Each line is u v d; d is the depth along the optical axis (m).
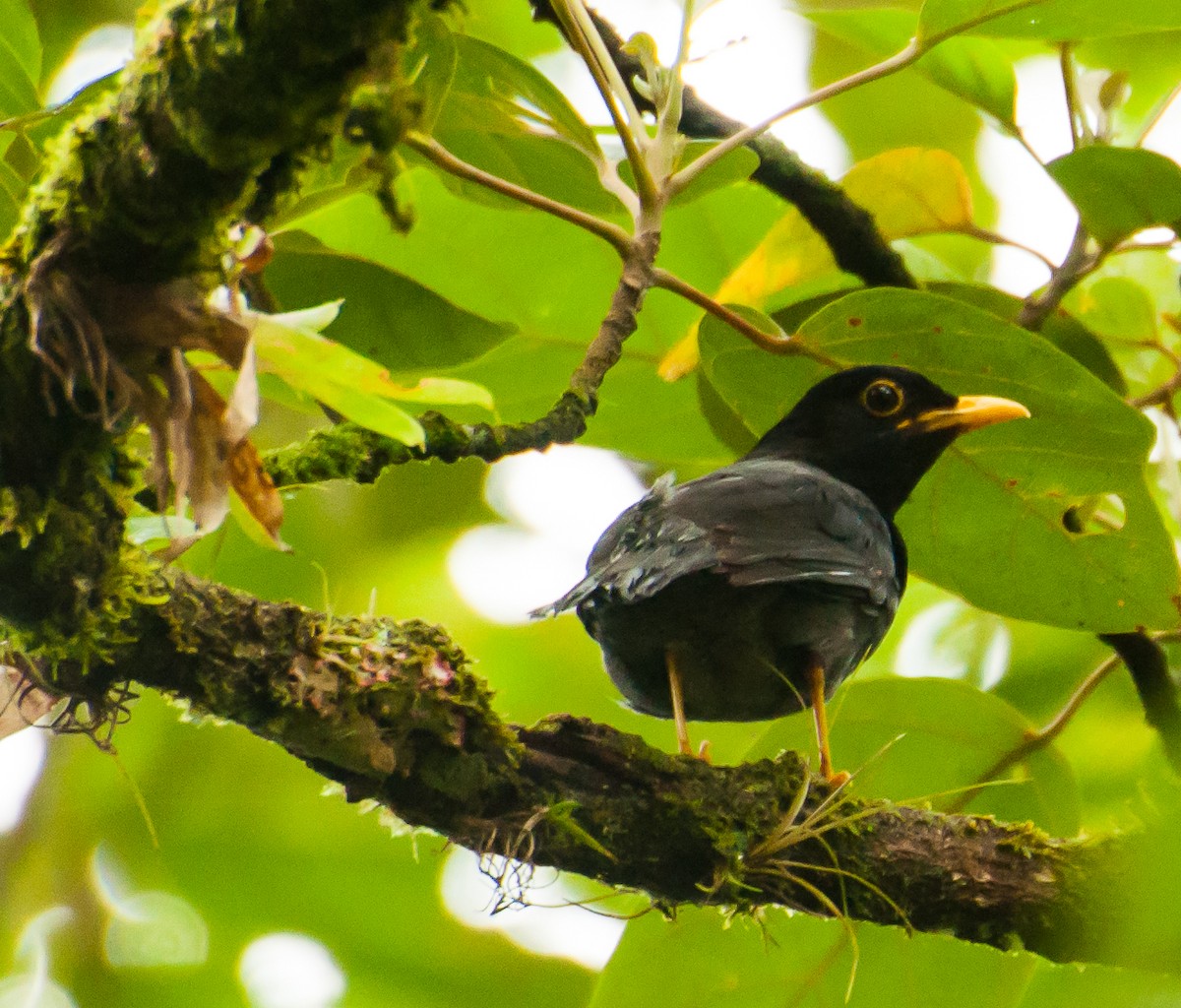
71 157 5.29
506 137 9.37
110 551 6.32
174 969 17.08
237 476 5.69
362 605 16.94
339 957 17.47
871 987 10.18
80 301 5.34
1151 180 9.81
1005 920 8.32
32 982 16.39
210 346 5.34
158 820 17.00
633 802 7.90
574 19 8.49
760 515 10.15
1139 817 8.27
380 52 4.90
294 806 17.28
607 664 10.86
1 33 8.84
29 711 7.14
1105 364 11.36
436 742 7.44
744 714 10.65
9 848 16.50
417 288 10.29
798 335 9.70
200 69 4.92
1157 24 9.69
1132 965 7.34
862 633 10.63
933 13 9.30
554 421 8.48
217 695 7.00
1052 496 10.34
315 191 8.73
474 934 17.58
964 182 11.16
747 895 8.19
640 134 8.74
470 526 17.52
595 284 11.09
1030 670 15.44
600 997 10.21
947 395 12.15
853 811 8.49
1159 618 10.34
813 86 16.12
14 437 5.84
